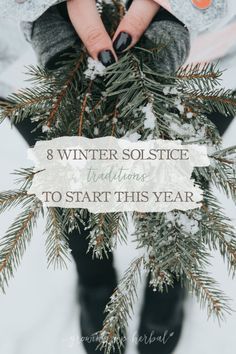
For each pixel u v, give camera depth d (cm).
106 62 35
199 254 35
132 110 33
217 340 66
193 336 66
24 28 40
